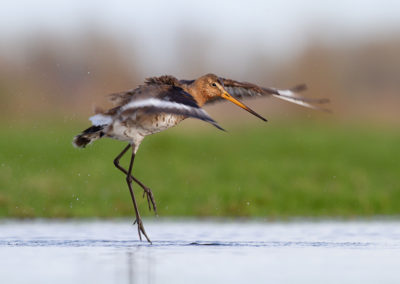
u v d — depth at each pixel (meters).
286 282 8.04
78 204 15.88
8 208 15.34
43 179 17.83
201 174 19.50
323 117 39.66
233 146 25.95
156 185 17.80
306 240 11.58
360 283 8.00
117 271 8.67
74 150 22.27
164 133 25.55
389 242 11.31
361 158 23.33
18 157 21.55
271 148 25.66
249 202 16.16
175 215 15.45
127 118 11.32
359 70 41.62
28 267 8.97
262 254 10.07
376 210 15.90
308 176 19.45
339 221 14.39
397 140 29.20
